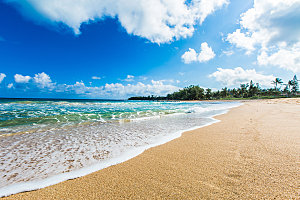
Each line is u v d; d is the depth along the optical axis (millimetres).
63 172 3041
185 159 3582
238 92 125375
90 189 2436
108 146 4711
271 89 112500
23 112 12859
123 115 12812
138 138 5688
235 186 2387
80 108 18672
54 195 2287
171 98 158500
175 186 2457
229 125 7938
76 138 5645
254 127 6945
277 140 4738
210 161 3402
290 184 2363
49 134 6227
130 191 2355
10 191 2391
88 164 3418
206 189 2342
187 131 6812
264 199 2039
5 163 3422
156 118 11461
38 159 3678
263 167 2977
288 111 13594
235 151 3980
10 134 6129
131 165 3328
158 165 3299
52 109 16219
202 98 125562
